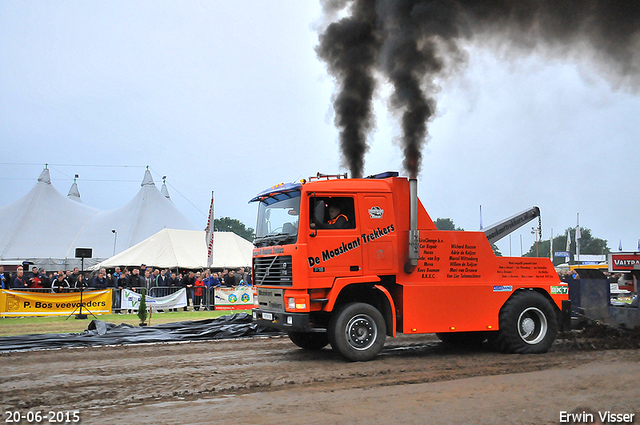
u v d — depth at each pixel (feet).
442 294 25.08
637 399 16.17
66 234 111.75
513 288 26.48
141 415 14.66
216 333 33.83
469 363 23.02
